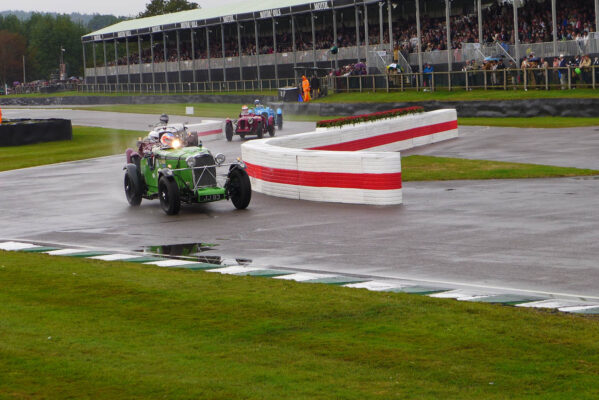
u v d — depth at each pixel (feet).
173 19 260.42
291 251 38.52
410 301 27.58
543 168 67.72
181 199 52.80
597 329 23.80
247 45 246.06
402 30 193.67
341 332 24.29
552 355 21.63
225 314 26.66
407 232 42.19
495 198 53.11
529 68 130.41
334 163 54.54
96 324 25.82
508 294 28.86
